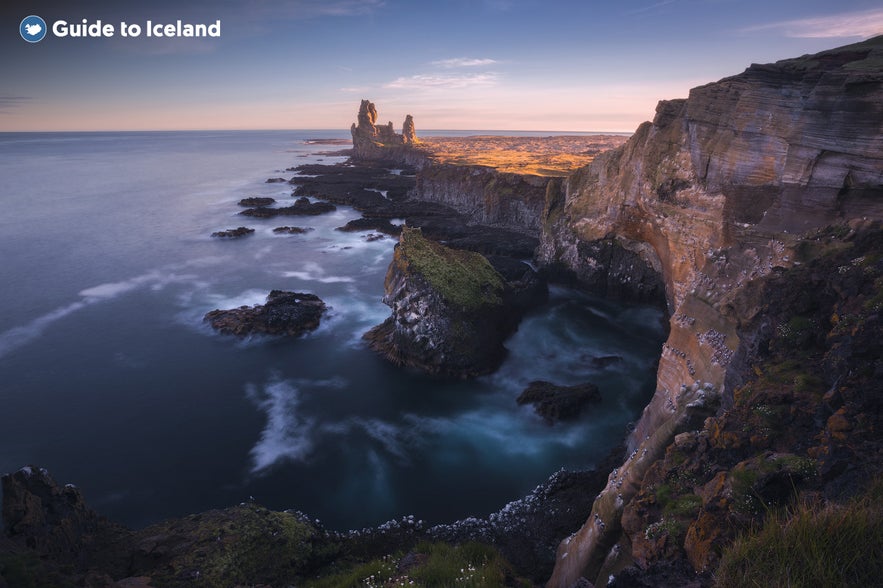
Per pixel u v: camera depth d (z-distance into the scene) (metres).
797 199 22.83
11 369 40.91
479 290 42.34
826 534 4.84
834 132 21.30
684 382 20.45
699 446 11.49
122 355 43.38
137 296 58.22
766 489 7.82
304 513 25.22
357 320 50.91
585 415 32.78
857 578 4.54
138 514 25.39
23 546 14.19
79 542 16.61
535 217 82.94
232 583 16.11
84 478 28.06
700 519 8.26
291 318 47.47
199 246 81.44
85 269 68.50
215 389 37.72
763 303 14.41
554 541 20.55
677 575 6.56
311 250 79.19
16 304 55.34
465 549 15.60
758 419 10.41
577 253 58.19
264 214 105.50
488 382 38.12
